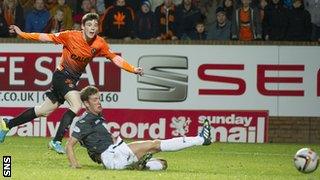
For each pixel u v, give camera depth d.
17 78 49.78
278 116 49.38
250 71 49.12
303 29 50.69
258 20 50.72
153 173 30.03
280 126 49.41
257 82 49.22
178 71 49.31
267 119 49.38
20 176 28.53
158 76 49.38
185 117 49.41
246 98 49.25
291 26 50.62
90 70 49.25
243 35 50.69
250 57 49.06
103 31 51.00
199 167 34.34
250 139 49.44
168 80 49.31
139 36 51.09
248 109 49.31
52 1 52.25
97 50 35.56
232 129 49.38
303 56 49.06
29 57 49.66
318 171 32.72
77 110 35.69
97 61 49.22
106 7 53.38
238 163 36.78
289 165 36.22
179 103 49.41
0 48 49.69
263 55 49.09
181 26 50.97
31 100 49.81
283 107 49.31
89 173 29.52
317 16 52.62
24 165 33.03
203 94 49.25
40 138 48.94
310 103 49.28
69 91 35.78
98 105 31.31
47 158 36.84
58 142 35.44
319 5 52.56
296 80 49.16
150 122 49.50
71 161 31.91
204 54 49.16
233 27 50.84
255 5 51.19
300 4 50.84
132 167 31.27
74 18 51.91
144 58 49.38
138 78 49.31
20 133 50.00
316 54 49.06
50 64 49.59
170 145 30.98
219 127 49.41
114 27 50.75
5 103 49.91
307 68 49.09
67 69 35.97
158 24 51.16
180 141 31.02
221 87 49.25
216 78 49.22
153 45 49.28
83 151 41.38
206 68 49.25
